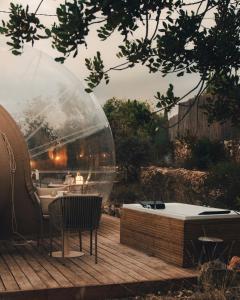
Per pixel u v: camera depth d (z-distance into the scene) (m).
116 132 14.08
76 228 5.62
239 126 2.95
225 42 2.66
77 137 8.15
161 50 2.76
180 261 5.36
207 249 5.40
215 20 2.85
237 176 8.27
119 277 4.87
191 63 2.73
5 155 6.11
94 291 4.53
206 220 5.44
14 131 6.32
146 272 5.11
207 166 11.34
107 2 2.34
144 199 12.14
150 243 6.08
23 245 6.64
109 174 9.16
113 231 8.03
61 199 5.53
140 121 2.85
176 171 11.85
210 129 12.58
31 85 7.87
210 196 9.14
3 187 6.07
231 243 5.57
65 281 4.67
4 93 7.58
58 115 7.97
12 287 4.41
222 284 4.76
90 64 2.89
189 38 2.69
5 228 6.43
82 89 9.01
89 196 5.61
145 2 2.47
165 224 5.71
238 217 5.62
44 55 8.66
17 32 2.65
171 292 4.78
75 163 8.05
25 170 6.29
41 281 4.66
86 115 8.56
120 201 12.36
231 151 11.52
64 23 2.40
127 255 6.07
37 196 6.36
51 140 7.76
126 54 2.91
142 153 14.56
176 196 11.63
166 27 2.72
